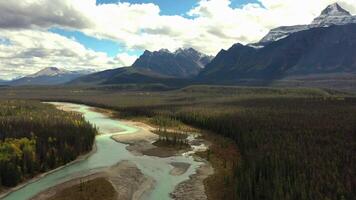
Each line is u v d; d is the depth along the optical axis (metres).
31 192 106.00
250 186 92.19
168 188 111.00
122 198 102.12
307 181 89.69
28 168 119.56
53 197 101.56
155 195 105.12
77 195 102.62
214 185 111.12
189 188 110.25
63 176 120.88
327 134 147.12
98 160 144.75
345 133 148.75
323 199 81.31
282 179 92.50
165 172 127.81
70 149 141.50
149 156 152.62
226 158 142.75
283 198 83.56
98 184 111.56
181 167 134.12
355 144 127.56
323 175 93.94
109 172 125.75
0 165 110.25
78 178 118.12
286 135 147.00
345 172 95.50
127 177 121.06
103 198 101.12
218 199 100.62
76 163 139.12
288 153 115.38
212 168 131.38
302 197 82.25
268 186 92.06
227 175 117.56
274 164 102.75
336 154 114.12
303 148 123.06
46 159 128.12
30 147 129.12
